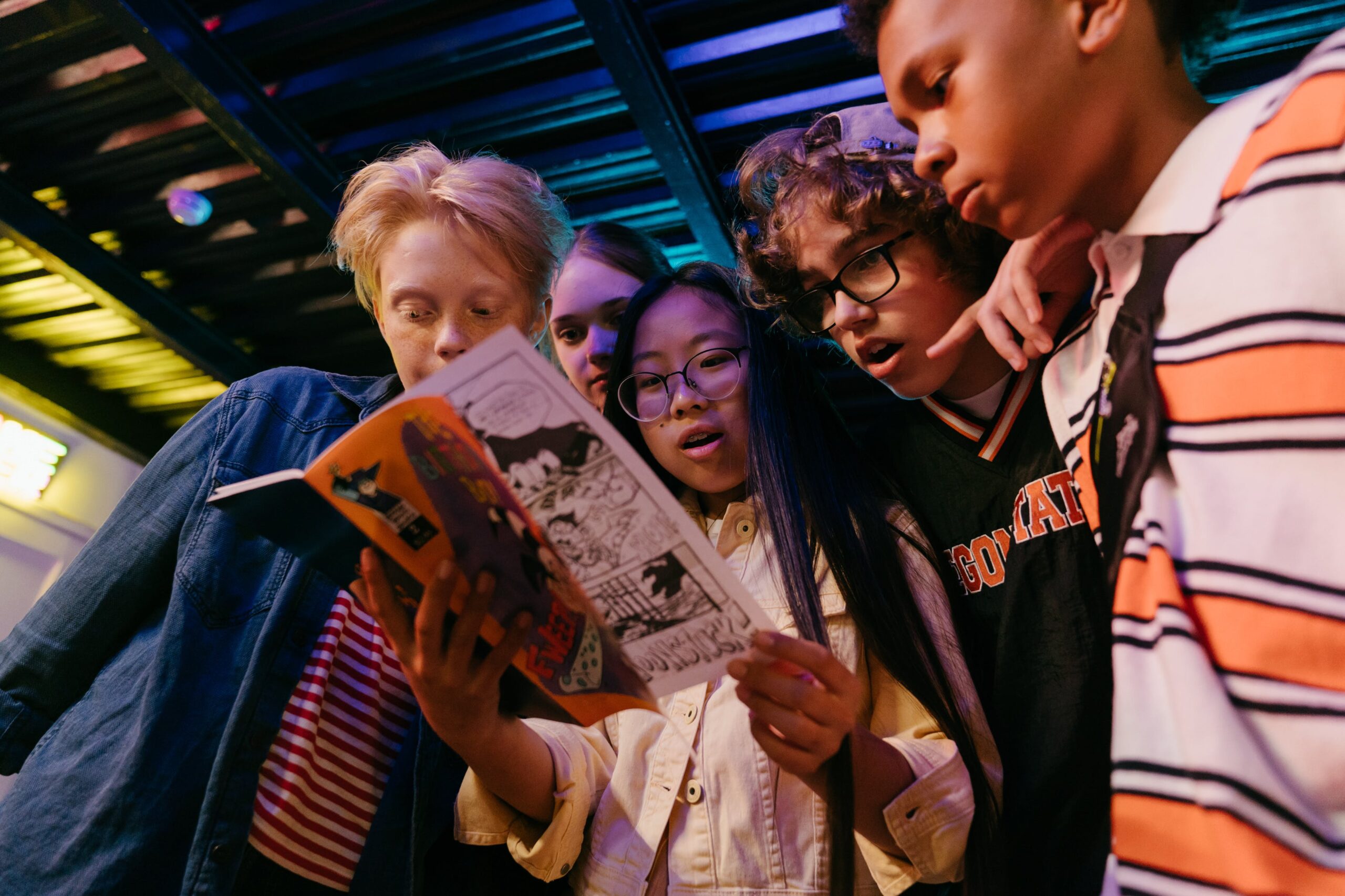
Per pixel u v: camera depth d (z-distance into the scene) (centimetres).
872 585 109
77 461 417
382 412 79
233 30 311
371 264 140
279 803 119
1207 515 73
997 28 78
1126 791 72
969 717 103
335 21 306
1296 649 66
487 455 78
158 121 322
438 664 91
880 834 93
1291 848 62
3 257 365
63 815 117
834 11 288
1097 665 111
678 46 304
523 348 74
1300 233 71
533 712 103
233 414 145
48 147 339
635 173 339
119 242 374
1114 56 80
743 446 127
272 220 355
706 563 77
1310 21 266
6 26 288
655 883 105
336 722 127
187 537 132
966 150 81
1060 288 108
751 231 136
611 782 117
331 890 121
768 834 101
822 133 130
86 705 128
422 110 335
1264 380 71
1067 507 117
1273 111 76
